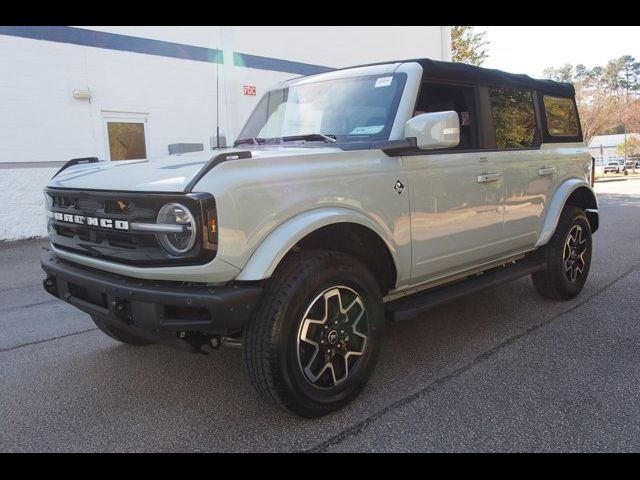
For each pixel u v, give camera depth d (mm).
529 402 3262
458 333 4508
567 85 5535
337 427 3027
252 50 13164
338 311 3107
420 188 3580
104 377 3807
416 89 3729
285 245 2758
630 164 51156
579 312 5008
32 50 9906
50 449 2898
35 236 10312
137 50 11211
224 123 12797
